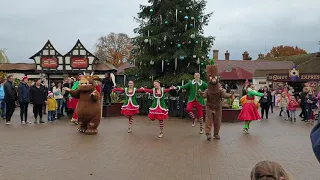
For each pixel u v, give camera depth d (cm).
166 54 1823
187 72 1861
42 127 1346
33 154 848
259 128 1420
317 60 4662
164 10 1870
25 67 4388
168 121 1603
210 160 805
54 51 4203
